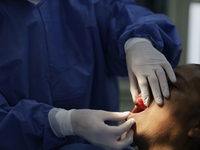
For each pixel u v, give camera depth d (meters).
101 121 0.95
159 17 1.23
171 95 0.89
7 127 0.97
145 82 1.00
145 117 0.92
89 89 1.20
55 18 1.18
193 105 0.86
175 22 2.50
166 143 0.88
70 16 1.20
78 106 1.19
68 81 1.15
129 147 1.14
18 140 0.98
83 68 1.20
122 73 1.37
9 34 1.07
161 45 1.13
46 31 1.13
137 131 0.92
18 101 1.09
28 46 1.09
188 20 2.49
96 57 1.26
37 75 1.11
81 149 1.02
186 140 0.87
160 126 0.88
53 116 0.98
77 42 1.21
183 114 0.86
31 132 0.97
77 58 1.21
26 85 1.08
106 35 1.30
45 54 1.11
